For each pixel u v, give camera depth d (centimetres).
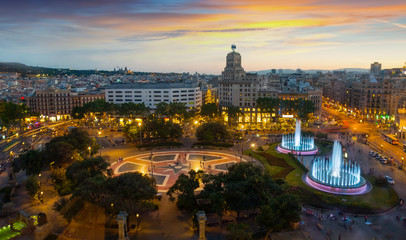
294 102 19662
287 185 7569
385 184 8825
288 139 15262
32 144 15062
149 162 11606
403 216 7038
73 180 8188
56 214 7125
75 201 6350
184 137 16412
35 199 8006
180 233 6294
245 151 13050
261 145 14300
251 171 7312
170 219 6919
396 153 12788
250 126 19912
